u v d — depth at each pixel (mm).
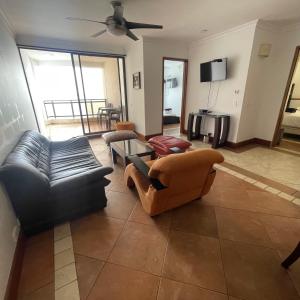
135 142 3271
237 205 2107
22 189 1494
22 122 2584
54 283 1287
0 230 1214
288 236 1676
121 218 1917
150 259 1461
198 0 2396
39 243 1609
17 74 2998
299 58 3699
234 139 3979
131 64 4684
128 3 2445
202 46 4246
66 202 1748
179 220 1880
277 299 1184
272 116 3938
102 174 1822
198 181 1834
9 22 2969
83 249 1553
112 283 1284
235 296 1200
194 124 4824
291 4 2541
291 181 2633
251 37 3266
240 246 1572
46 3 2408
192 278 1312
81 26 3270
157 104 4676
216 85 4137
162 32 3699
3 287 1097
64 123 6977
